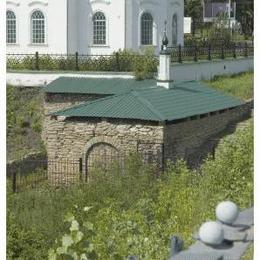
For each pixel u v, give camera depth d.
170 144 27.30
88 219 18.58
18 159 29.67
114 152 27.69
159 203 18.89
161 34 45.75
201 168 23.56
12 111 37.06
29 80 39.12
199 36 59.91
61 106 35.22
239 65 43.75
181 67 37.06
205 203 17.12
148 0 45.06
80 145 28.33
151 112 27.09
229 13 56.44
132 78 36.44
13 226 17.45
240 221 11.20
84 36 45.34
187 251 10.41
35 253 16.75
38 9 45.78
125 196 21.41
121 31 44.47
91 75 37.41
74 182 26.69
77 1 45.34
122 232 15.56
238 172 19.33
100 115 27.64
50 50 45.62
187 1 66.56
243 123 31.55
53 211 20.84
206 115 29.81
